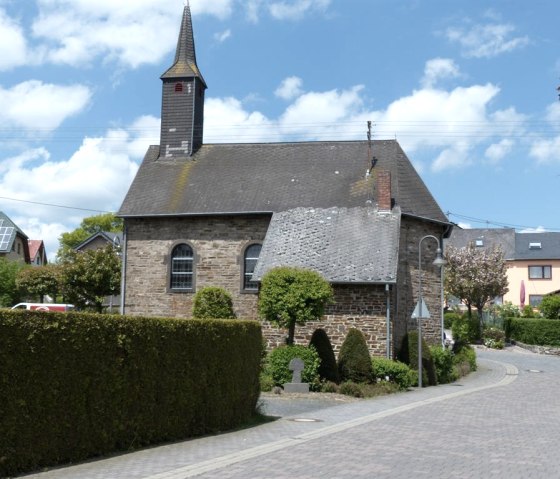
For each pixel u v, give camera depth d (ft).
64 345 31.68
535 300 224.12
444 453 35.24
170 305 93.86
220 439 40.83
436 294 95.04
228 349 46.52
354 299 82.64
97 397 33.81
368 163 100.17
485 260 152.46
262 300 72.08
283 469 30.63
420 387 76.07
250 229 93.50
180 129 105.60
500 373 96.37
